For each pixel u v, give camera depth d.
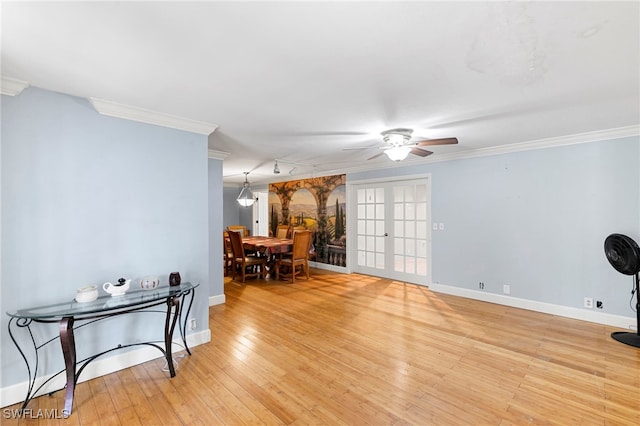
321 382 2.29
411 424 1.84
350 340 3.03
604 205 3.38
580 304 3.55
